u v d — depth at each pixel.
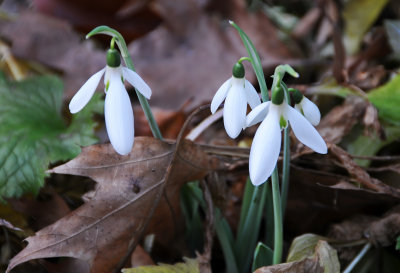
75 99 0.30
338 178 0.38
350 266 0.36
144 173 0.35
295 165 0.39
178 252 0.39
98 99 0.41
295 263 0.34
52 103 0.43
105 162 0.35
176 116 0.48
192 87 0.53
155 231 0.37
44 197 0.39
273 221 0.37
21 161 0.38
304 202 0.39
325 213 0.39
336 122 0.41
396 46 0.50
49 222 0.38
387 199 0.38
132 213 0.35
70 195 0.40
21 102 0.42
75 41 0.55
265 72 0.55
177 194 0.37
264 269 0.33
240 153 0.39
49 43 0.55
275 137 0.28
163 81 0.53
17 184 0.38
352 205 0.39
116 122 0.29
